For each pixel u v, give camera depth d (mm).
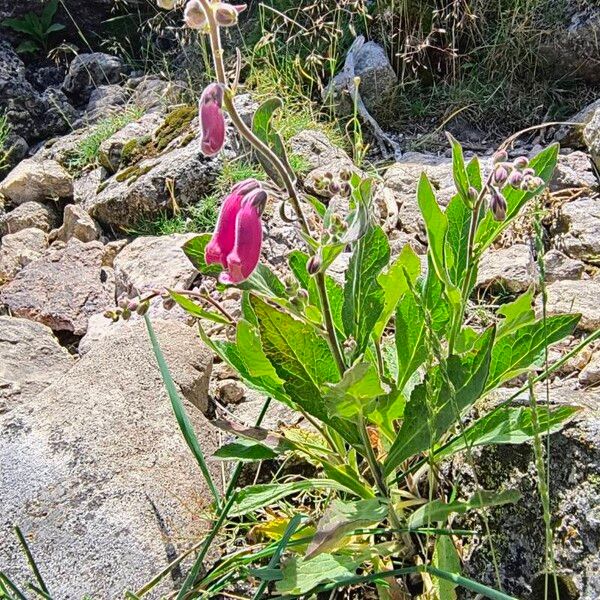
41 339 544
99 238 692
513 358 352
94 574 367
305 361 330
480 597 342
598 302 498
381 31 844
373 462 347
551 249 574
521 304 346
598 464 339
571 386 448
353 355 341
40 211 721
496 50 808
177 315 547
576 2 791
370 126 779
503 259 548
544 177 372
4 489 401
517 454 360
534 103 789
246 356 347
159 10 1015
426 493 400
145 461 409
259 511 406
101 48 1050
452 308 358
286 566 324
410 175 671
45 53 1032
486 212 360
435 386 347
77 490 396
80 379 454
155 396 443
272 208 628
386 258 337
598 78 795
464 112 794
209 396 491
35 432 424
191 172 686
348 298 344
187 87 876
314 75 840
